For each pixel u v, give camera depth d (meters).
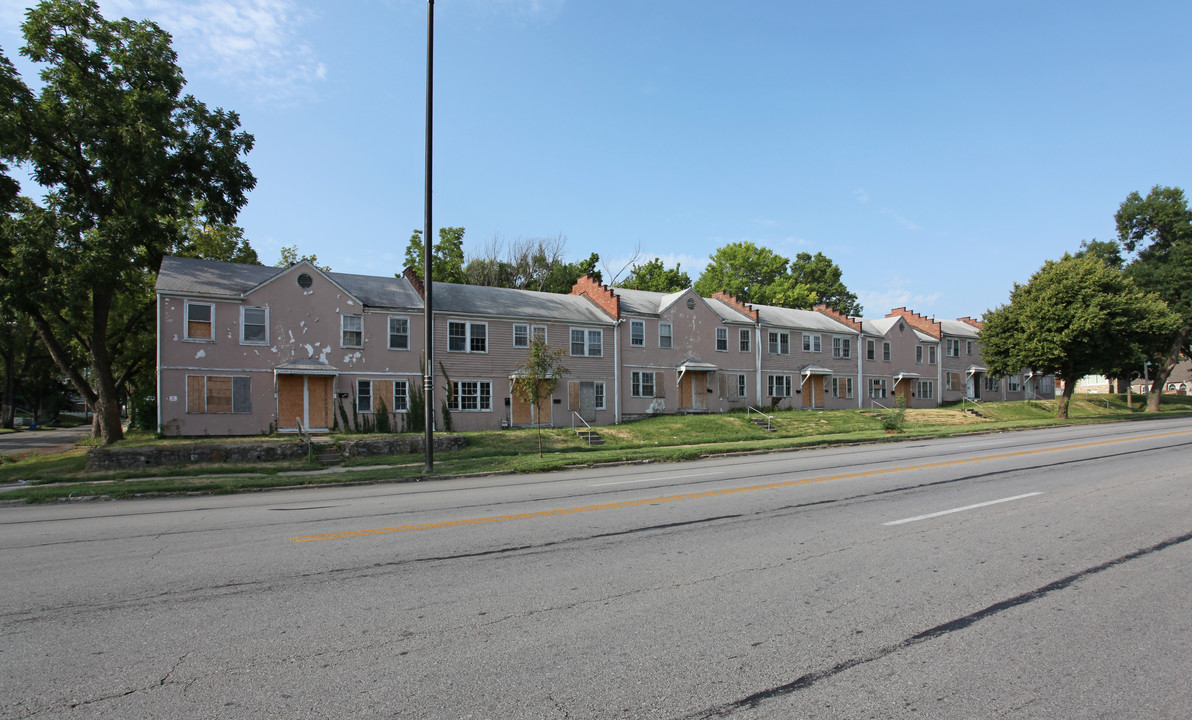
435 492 13.74
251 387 26.83
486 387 32.28
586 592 6.00
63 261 23.92
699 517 9.45
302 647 4.79
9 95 22.94
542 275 58.81
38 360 66.44
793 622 5.19
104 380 25.84
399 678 4.25
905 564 6.79
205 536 8.98
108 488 14.63
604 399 35.72
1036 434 28.53
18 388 69.31
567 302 37.56
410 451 23.58
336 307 28.83
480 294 34.81
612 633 4.99
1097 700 3.92
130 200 25.75
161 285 25.72
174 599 5.98
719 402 40.38
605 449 25.16
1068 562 6.85
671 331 38.78
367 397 29.34
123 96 24.78
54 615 5.57
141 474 18.59
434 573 6.68
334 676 4.29
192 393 25.78
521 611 5.51
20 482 17.50
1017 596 5.79
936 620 5.23
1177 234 49.19
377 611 5.55
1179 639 4.84
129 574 6.90
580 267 59.25
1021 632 4.98
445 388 31.14
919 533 8.20
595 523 9.16
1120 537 7.93
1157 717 3.72
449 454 23.08
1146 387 84.94
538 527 8.94
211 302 26.36
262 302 27.23
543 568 6.82
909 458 18.12
